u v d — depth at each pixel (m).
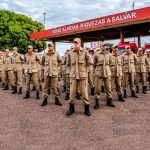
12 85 12.02
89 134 5.14
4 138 4.96
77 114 6.83
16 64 10.61
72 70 6.84
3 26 35.91
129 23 16.80
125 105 8.00
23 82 15.37
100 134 5.14
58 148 4.41
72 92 6.81
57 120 6.22
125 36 24.23
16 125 5.84
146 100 8.86
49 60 7.98
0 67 13.10
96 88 7.61
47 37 24.00
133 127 5.59
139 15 15.91
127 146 4.47
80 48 6.88
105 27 18.50
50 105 8.05
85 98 6.77
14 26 35.69
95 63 7.73
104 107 7.71
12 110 7.39
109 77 7.77
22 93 10.81
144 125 5.74
